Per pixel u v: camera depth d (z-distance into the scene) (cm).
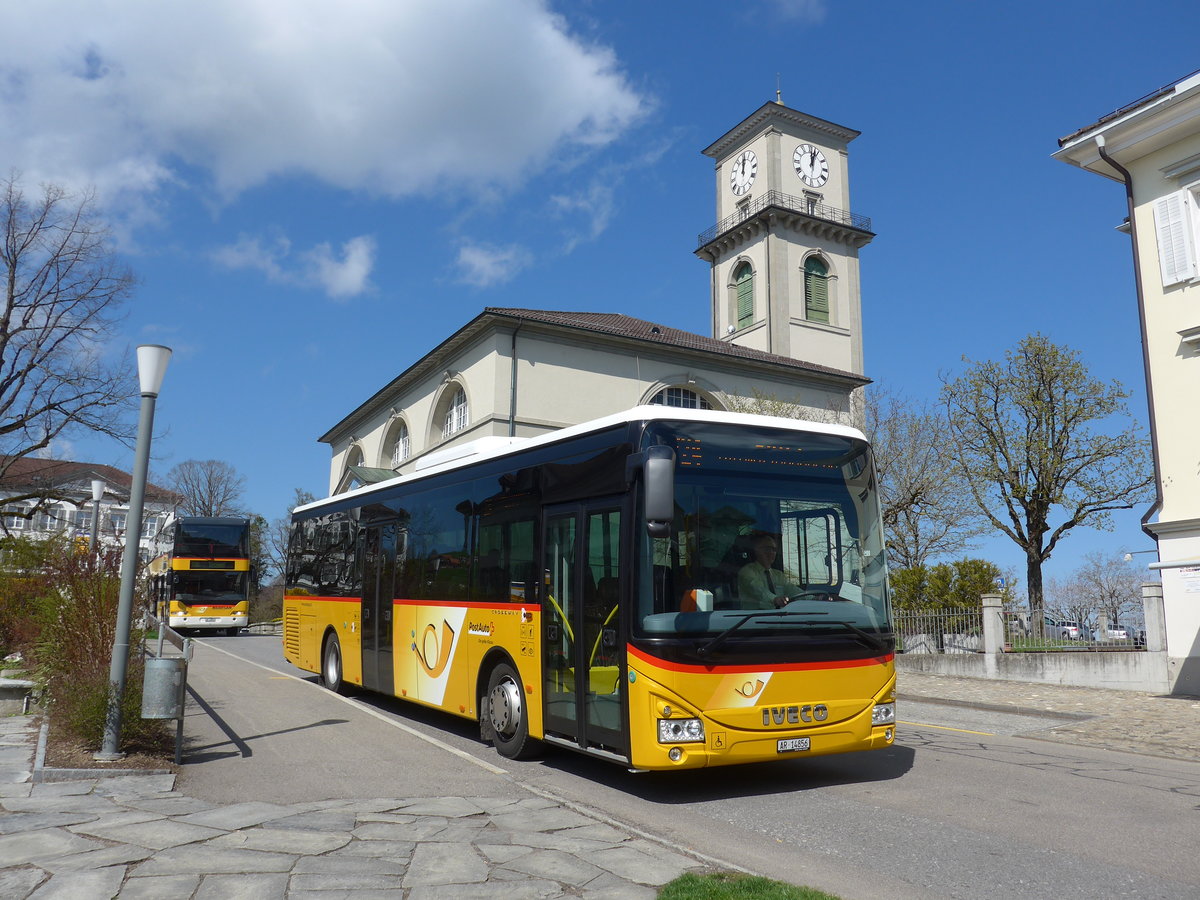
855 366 5034
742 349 4147
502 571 962
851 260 5162
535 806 681
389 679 1238
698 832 654
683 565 730
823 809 726
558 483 873
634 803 745
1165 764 962
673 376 3744
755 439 795
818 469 814
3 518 3111
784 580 769
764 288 4931
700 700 706
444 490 1132
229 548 3694
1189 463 1691
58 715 1020
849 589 798
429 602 1132
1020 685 1741
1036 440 3494
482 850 562
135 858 535
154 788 722
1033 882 541
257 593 5100
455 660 1051
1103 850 611
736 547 755
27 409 3005
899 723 1277
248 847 562
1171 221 1758
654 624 712
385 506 1317
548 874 518
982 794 788
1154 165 1806
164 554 3834
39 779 743
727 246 5284
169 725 1061
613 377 3591
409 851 559
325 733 1049
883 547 830
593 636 789
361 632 1355
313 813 651
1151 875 556
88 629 1083
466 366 3606
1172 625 1614
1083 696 1558
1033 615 1878
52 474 3231
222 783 770
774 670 737
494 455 1017
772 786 815
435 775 815
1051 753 1020
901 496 3228
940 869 566
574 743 811
